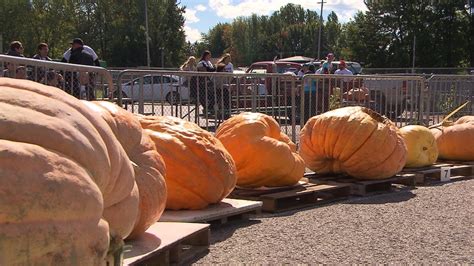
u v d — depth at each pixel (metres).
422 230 6.43
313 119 9.04
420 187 9.47
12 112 2.71
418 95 13.07
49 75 6.68
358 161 8.54
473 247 5.79
